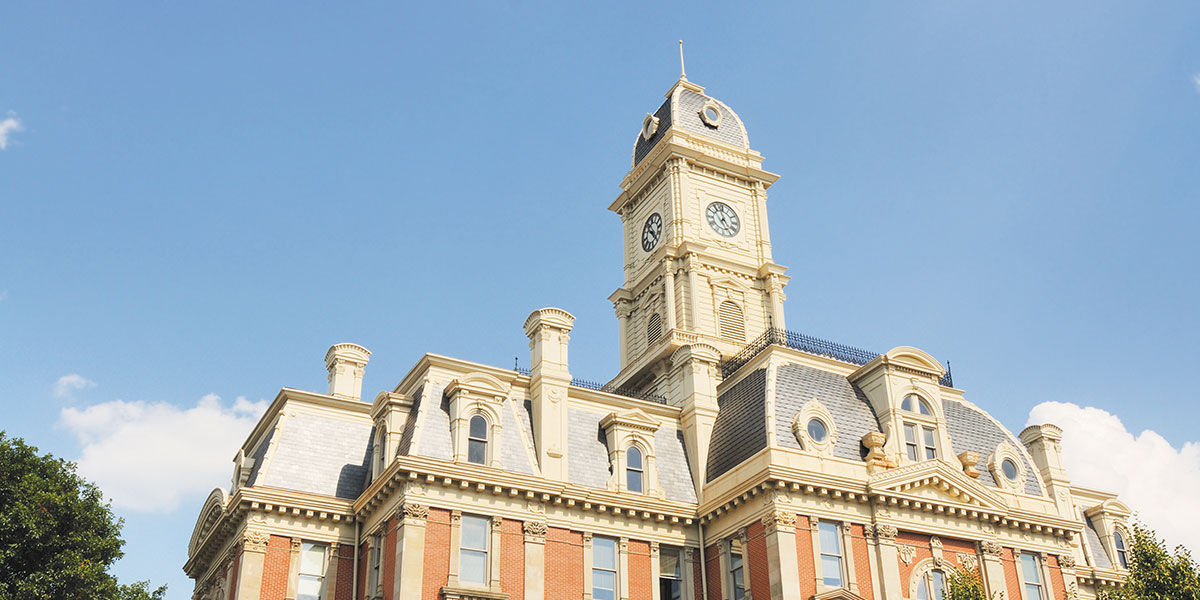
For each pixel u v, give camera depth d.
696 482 55.59
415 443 48.47
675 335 71.25
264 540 49.22
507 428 51.53
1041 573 55.75
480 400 50.91
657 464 55.38
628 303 80.88
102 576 48.88
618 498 51.94
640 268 81.50
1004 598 53.44
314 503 50.44
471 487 48.16
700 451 56.34
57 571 47.28
